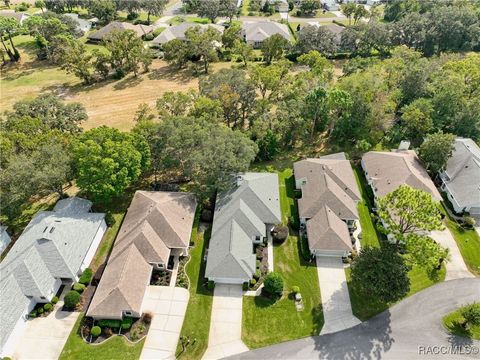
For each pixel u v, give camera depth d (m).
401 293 39.97
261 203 53.56
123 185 52.25
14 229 54.34
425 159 63.78
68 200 54.22
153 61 112.88
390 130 74.12
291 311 43.16
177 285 45.88
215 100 69.38
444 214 57.00
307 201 55.34
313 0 155.12
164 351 39.16
